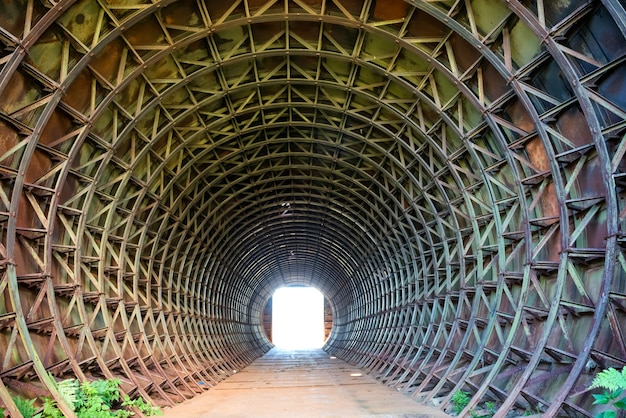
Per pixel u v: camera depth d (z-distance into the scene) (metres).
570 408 7.82
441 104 11.70
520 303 9.78
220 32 10.84
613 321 7.09
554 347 8.90
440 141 12.98
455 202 13.67
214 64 11.17
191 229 19.69
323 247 33.84
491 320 11.03
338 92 13.58
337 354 37.31
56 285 10.12
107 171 11.92
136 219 14.01
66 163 9.54
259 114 14.63
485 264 12.94
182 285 20.19
